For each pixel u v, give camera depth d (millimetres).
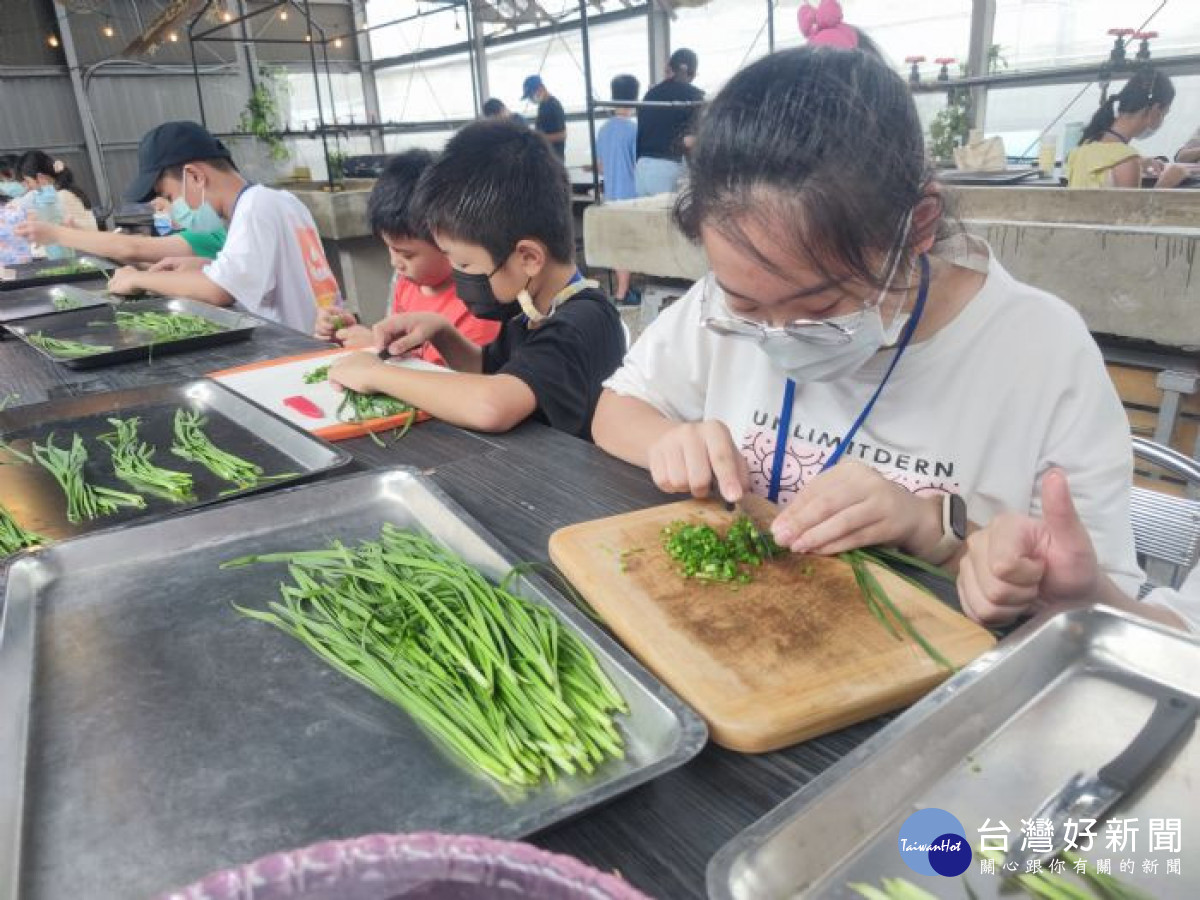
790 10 7738
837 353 972
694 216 872
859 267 829
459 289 1892
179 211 3838
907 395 1191
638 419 1413
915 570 1002
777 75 811
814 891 555
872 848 588
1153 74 3695
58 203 4750
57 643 912
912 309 1098
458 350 2189
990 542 886
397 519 1184
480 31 11547
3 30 10797
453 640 826
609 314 1848
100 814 669
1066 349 1114
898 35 6930
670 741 708
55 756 737
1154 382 2594
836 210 781
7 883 594
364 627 875
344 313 2449
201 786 696
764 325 959
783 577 940
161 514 1131
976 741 676
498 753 701
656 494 1254
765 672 780
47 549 1040
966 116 5543
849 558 949
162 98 12039
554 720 725
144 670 858
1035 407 1126
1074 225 2580
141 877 611
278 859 426
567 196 1904
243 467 1404
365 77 14094
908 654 802
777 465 1318
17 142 11164
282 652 882
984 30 6312
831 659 797
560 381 1646
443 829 645
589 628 841
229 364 2080
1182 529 1416
